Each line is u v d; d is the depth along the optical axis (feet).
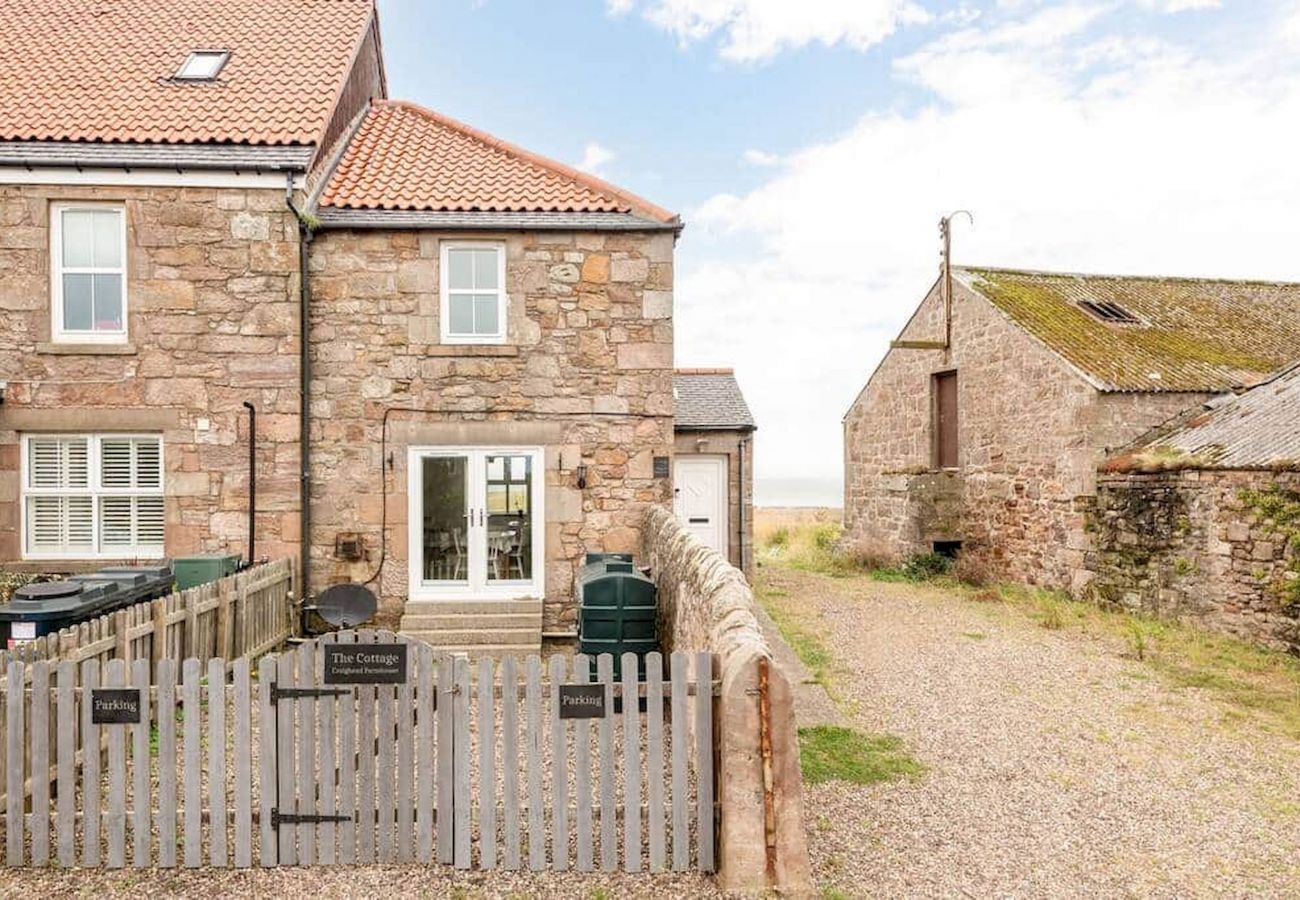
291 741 15.16
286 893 14.15
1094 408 39.47
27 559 31.91
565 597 33.86
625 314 34.04
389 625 33.27
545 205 33.91
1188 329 48.01
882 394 58.80
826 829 16.25
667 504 34.01
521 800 16.78
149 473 32.81
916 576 50.57
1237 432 34.65
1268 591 30.58
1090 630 34.30
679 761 14.74
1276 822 16.81
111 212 32.24
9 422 31.63
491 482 33.96
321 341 33.17
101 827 15.61
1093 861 15.19
